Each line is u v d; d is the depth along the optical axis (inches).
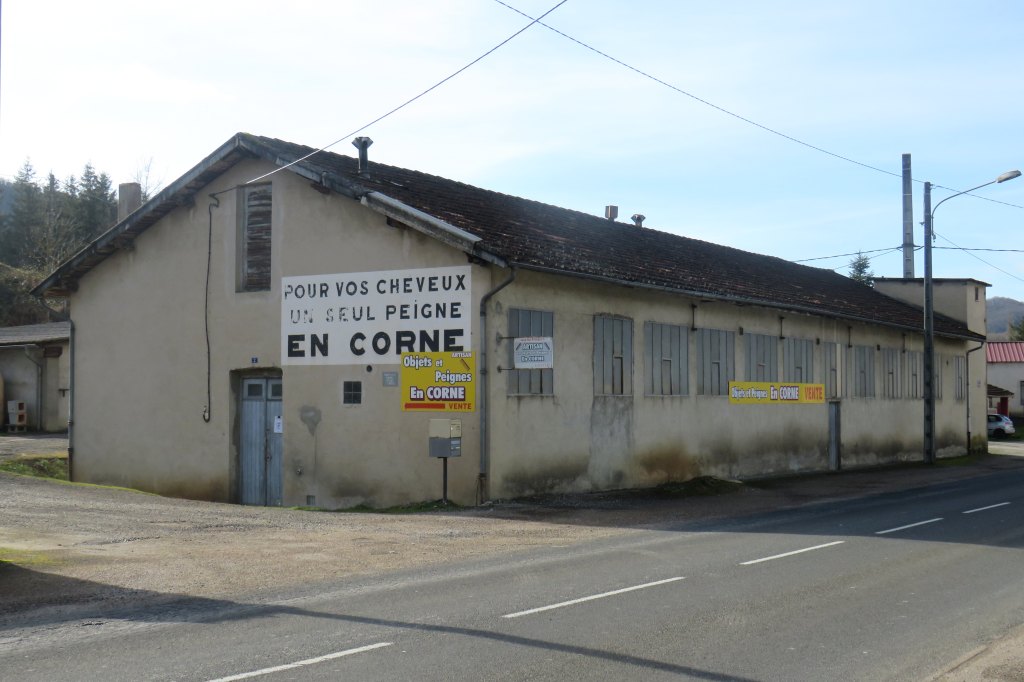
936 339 1563.7
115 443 921.5
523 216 924.0
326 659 285.0
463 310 738.2
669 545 536.4
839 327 1273.4
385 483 768.9
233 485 853.2
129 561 452.4
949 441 1598.2
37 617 341.1
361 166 839.7
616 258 904.3
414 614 348.8
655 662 287.3
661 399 931.3
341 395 794.8
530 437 765.9
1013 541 564.1
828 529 619.2
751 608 366.0
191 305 884.0
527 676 270.4
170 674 268.2
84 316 948.6
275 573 432.5
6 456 1047.0
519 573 438.3
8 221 3201.3
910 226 1674.5
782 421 1138.7
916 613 361.1
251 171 854.5
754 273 1208.2
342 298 798.5
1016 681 269.1
